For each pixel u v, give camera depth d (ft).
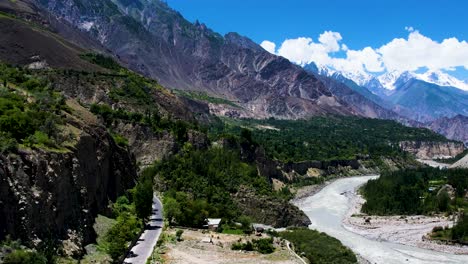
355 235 507.30
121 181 379.14
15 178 208.85
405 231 531.50
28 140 237.45
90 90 639.76
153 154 551.59
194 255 302.45
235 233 380.37
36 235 210.59
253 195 502.79
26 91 341.21
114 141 396.78
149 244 311.06
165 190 473.67
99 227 287.89
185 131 607.78
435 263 417.69
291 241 401.90
